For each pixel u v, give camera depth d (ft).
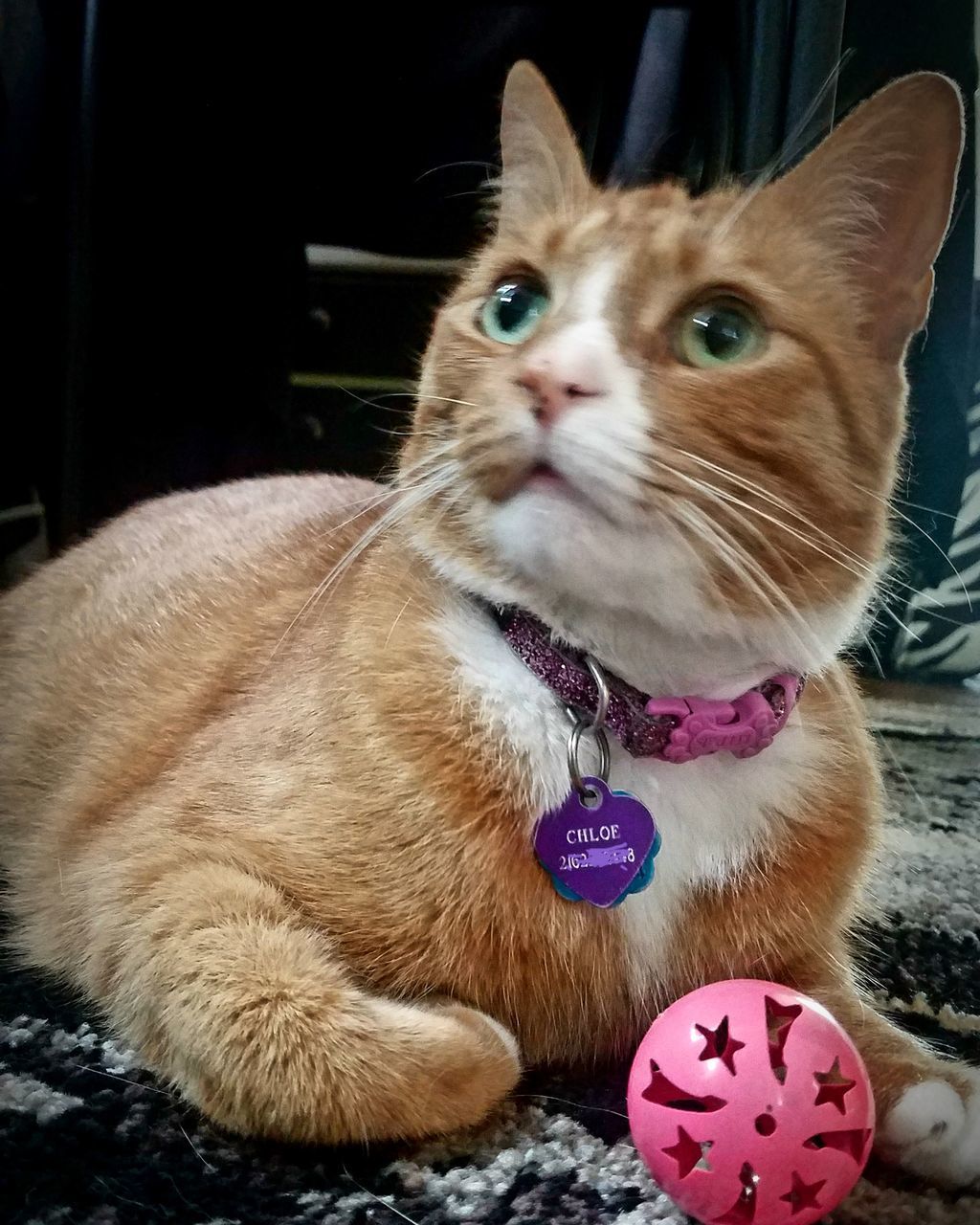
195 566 1.21
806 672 0.88
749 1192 0.63
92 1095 0.76
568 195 1.00
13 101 1.72
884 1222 0.68
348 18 1.63
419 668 0.85
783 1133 0.62
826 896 0.88
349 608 0.94
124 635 1.17
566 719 0.82
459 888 0.79
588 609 0.82
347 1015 0.72
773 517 0.80
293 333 1.85
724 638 0.82
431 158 1.74
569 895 0.79
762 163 1.40
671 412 0.78
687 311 0.83
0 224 1.79
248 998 0.72
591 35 1.65
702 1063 0.65
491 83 1.69
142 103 1.65
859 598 0.89
